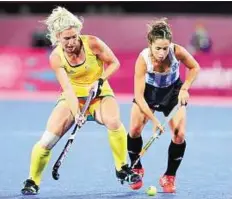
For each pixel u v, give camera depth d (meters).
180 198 21.36
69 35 20.33
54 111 21.91
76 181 24.45
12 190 22.66
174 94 22.56
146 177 25.36
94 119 22.17
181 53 21.88
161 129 21.84
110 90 22.20
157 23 20.73
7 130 39.12
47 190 22.73
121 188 23.11
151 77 22.05
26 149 32.31
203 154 31.17
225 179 24.91
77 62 21.30
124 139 21.72
